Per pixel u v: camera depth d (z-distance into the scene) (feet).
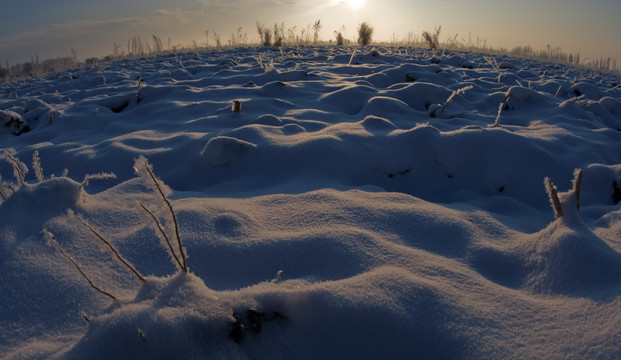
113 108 18.44
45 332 4.46
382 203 7.68
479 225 7.23
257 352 4.25
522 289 5.58
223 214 6.85
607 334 4.28
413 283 5.00
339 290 4.71
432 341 4.40
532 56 70.69
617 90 26.99
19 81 42.65
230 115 14.20
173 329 3.72
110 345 3.61
